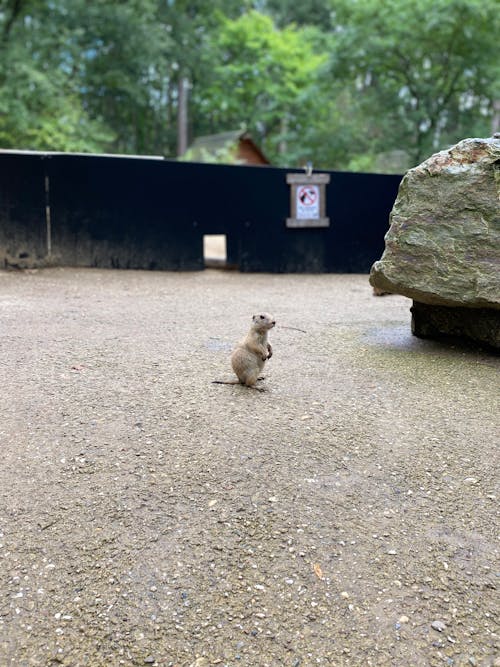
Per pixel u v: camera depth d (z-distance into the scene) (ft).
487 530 4.10
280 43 45.03
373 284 8.46
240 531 4.02
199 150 38.81
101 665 3.05
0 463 4.71
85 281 13.37
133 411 5.71
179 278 14.65
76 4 40.09
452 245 7.57
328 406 5.99
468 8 28.96
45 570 3.63
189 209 15.47
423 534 4.05
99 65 46.78
